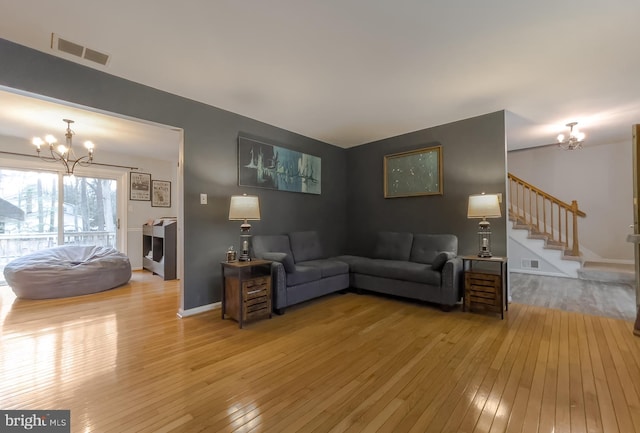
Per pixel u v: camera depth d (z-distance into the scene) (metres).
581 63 2.52
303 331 2.63
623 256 5.32
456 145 3.92
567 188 5.80
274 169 4.01
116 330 2.66
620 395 1.63
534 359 2.07
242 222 3.60
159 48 2.25
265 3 1.79
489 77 2.76
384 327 2.72
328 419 1.46
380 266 3.65
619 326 2.71
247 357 2.13
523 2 1.81
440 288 3.19
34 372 1.91
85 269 3.99
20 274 3.60
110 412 1.52
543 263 5.20
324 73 2.66
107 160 5.45
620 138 5.05
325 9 1.85
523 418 1.45
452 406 1.55
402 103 3.34
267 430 1.39
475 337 2.47
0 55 2.10
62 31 2.04
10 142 4.46
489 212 3.08
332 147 5.02
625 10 1.87
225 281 3.01
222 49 2.28
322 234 4.80
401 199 4.49
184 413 1.51
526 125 4.22
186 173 3.12
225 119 3.47
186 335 2.54
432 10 1.87
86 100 2.47
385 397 1.64
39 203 4.82
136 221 5.84
